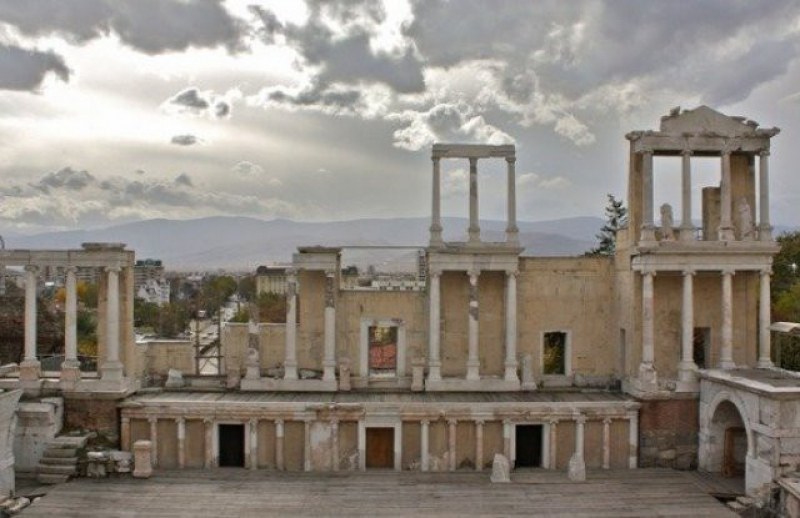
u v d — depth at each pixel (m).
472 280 40.47
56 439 35.66
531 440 37.91
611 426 37.31
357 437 36.41
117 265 37.97
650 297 38.38
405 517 29.89
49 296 83.44
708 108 39.19
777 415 30.81
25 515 29.92
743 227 39.66
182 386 40.75
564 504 31.50
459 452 36.66
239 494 32.41
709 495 32.81
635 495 32.69
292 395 39.25
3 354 53.16
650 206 38.56
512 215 40.94
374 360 53.22
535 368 42.09
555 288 42.22
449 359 42.03
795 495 28.88
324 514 30.19
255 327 40.41
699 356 42.66
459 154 40.91
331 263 40.56
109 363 37.59
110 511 30.36
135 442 35.41
